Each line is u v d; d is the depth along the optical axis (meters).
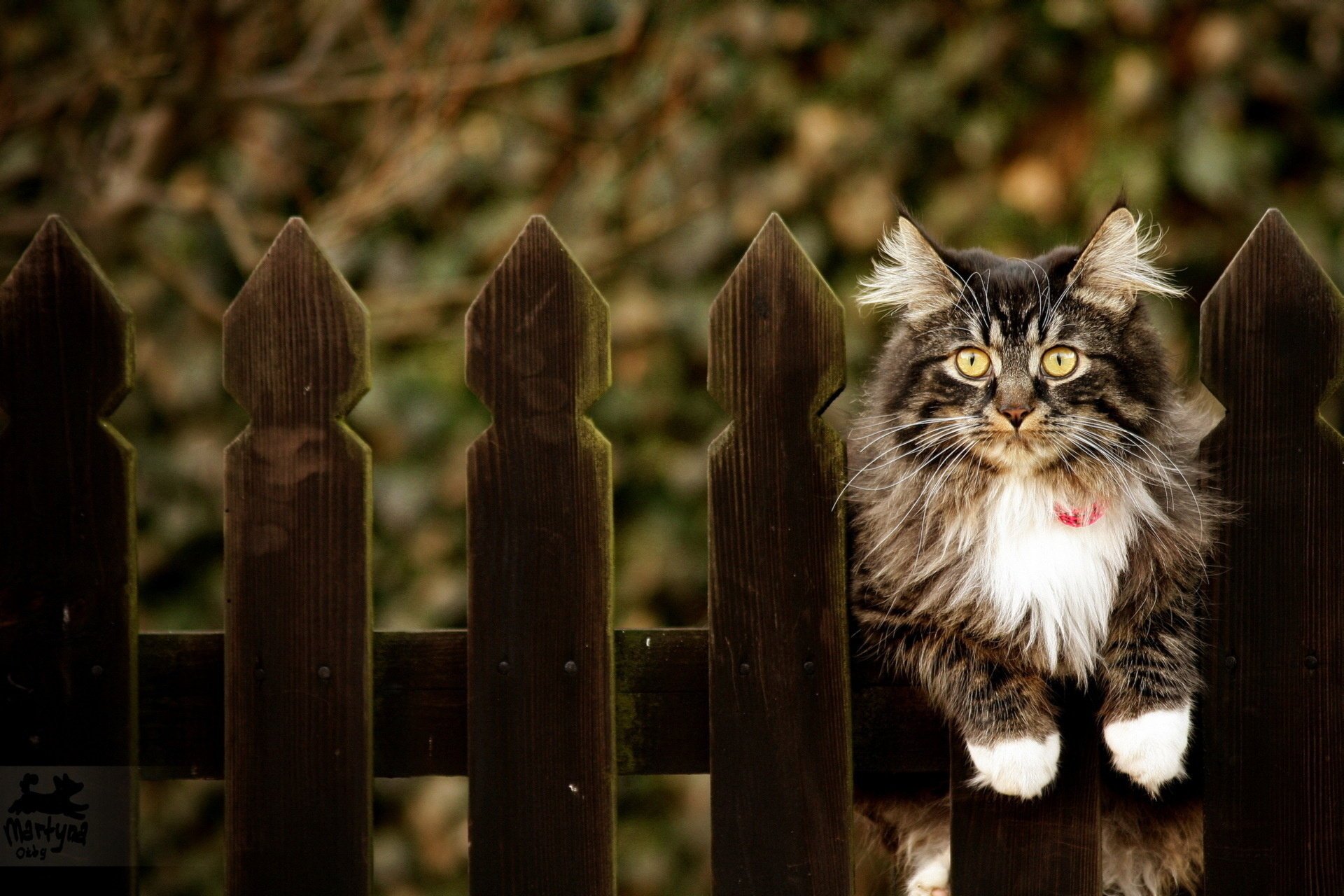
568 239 6.47
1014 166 6.38
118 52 5.90
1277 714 3.19
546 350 3.11
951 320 3.62
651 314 6.38
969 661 3.33
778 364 3.14
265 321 3.09
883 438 3.66
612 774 3.13
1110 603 3.34
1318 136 6.22
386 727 3.16
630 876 6.01
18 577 3.09
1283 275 3.17
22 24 6.73
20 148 6.74
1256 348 3.18
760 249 3.14
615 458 6.34
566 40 6.86
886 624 3.37
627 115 6.55
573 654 3.13
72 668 3.10
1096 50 6.33
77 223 5.83
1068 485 3.44
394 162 5.87
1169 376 3.74
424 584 6.16
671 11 6.49
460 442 6.33
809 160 6.38
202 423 6.48
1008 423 3.42
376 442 6.36
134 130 6.13
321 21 6.82
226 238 6.81
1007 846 3.21
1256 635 3.20
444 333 6.28
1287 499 3.19
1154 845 3.71
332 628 3.12
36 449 3.09
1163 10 6.18
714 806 3.16
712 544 3.16
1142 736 3.19
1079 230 6.29
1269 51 6.22
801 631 3.16
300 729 3.12
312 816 3.12
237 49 6.23
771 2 6.50
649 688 3.19
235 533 3.11
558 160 6.80
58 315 3.08
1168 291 3.70
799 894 3.15
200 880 6.03
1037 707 3.27
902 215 3.72
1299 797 3.18
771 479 3.15
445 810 6.06
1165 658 3.24
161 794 6.07
